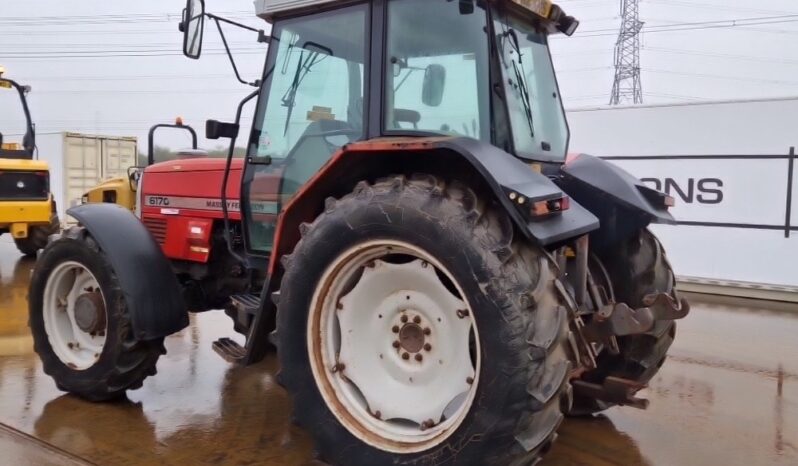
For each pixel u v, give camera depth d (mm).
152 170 4520
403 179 2648
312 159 3453
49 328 3967
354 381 2822
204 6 3465
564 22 3633
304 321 2811
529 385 2320
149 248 3766
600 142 8406
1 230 9516
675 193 8016
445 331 2664
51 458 3111
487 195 2615
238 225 4109
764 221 7520
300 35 3443
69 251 3832
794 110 7270
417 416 2682
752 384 4477
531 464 2516
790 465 3203
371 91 3123
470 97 2941
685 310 2600
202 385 4234
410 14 3047
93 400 3846
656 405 4043
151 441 3330
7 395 3977
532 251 2520
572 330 2580
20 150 9633
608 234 3523
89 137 13461
